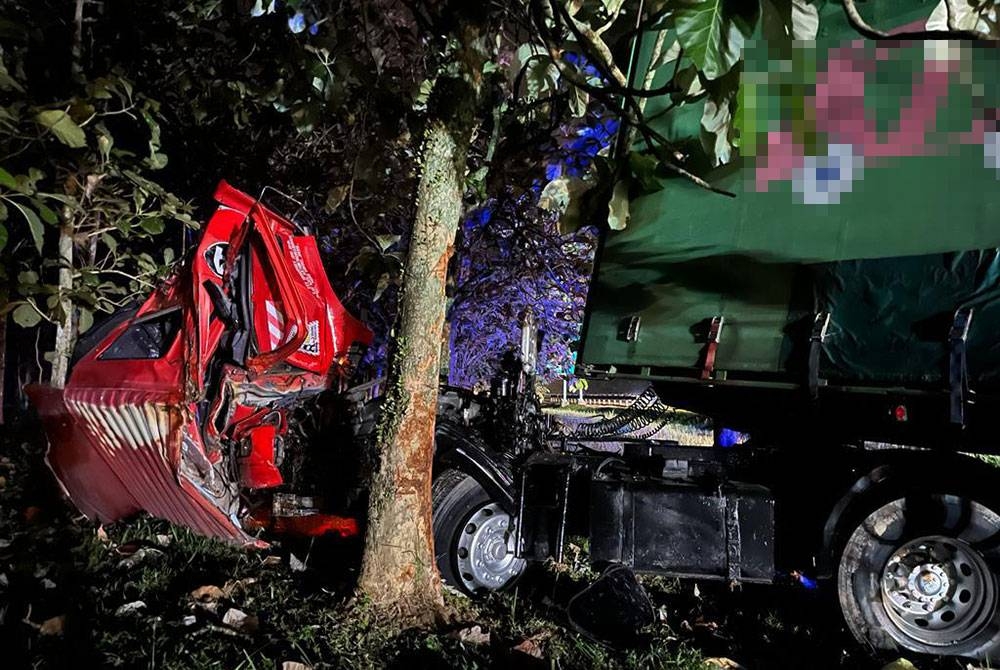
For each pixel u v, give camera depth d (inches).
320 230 292.4
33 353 300.0
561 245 318.3
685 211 163.2
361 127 181.5
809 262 146.9
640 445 190.4
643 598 156.4
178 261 204.7
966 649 143.7
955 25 77.2
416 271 139.8
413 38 192.5
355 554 185.3
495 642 138.6
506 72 181.8
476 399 208.1
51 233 224.8
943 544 147.9
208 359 169.0
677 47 111.7
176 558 167.2
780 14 81.4
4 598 133.9
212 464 167.6
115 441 169.9
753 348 155.5
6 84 147.4
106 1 230.8
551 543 164.2
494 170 214.5
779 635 161.8
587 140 215.8
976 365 129.6
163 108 250.5
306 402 206.2
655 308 168.2
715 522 159.6
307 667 116.9
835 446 171.6
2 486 218.8
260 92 202.4
